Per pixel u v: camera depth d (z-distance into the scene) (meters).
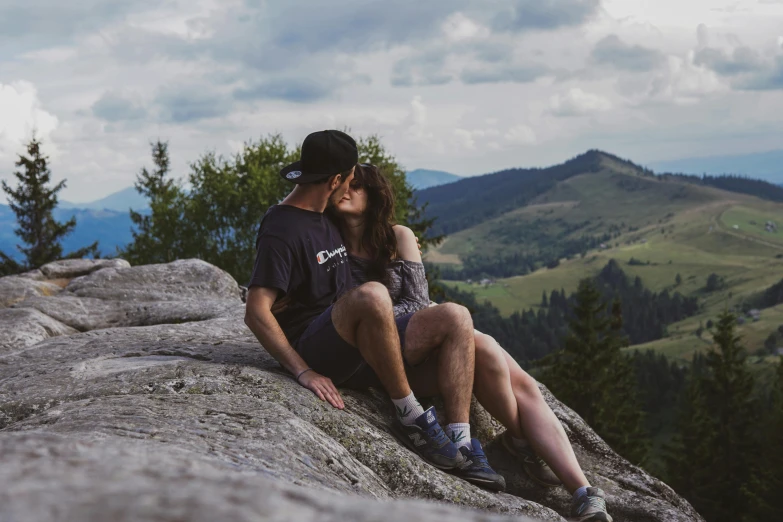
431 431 3.63
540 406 4.02
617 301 48.84
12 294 9.17
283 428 3.00
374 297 3.55
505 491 4.19
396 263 4.18
